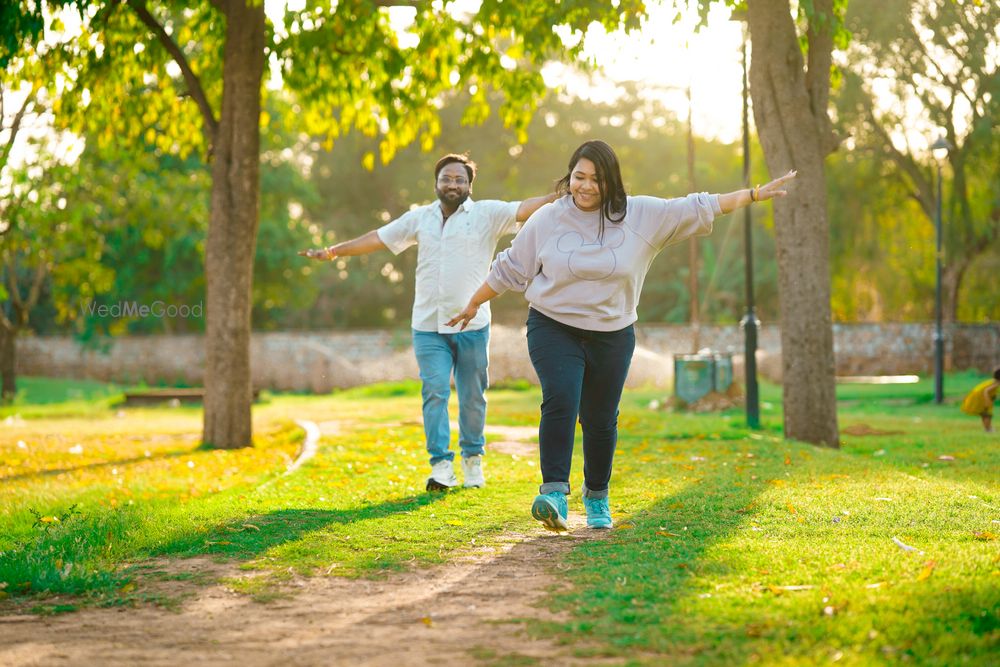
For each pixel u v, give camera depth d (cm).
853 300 4022
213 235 1205
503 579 416
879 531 483
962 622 314
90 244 2614
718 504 581
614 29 1067
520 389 2922
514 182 4731
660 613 343
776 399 2086
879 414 1781
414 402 2123
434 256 687
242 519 565
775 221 1100
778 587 366
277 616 367
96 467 978
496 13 1169
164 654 320
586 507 538
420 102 1391
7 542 521
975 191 3462
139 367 3738
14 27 983
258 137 1215
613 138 4709
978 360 3538
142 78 1403
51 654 322
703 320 4503
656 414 1609
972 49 2997
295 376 3459
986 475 785
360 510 598
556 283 496
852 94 3119
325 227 5112
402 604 380
